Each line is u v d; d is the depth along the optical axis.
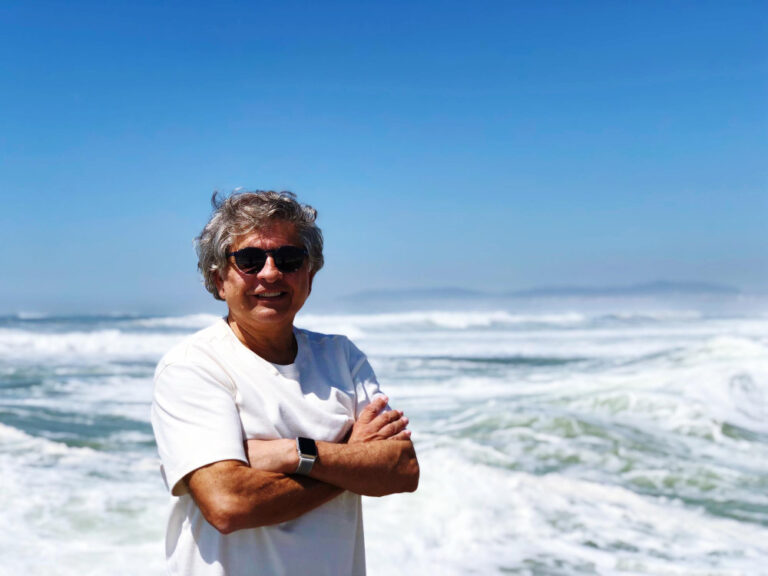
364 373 2.15
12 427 8.27
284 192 2.04
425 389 12.64
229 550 1.83
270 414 1.89
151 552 4.52
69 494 5.71
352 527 1.97
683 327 35.41
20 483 5.97
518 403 10.02
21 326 32.31
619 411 9.55
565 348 23.50
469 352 21.88
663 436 8.49
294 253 1.97
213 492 1.75
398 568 4.41
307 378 2.00
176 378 1.87
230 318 2.06
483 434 8.17
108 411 10.06
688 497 6.27
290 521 1.86
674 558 4.75
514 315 40.97
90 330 30.91
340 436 1.99
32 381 13.45
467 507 5.54
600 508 5.74
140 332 30.48
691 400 9.75
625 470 7.04
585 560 4.68
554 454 7.43
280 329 1.99
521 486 6.14
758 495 6.34
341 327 34.56
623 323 38.72
